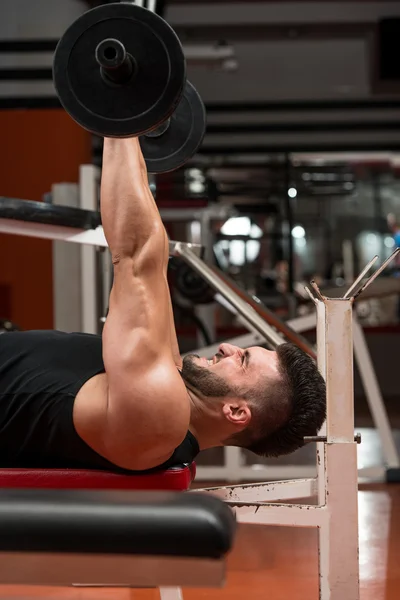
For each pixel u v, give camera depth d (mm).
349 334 1619
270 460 4801
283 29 8938
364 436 5652
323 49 9758
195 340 8703
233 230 10523
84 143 7500
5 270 6848
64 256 3793
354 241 12172
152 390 1494
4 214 2074
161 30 1430
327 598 1635
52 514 1139
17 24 7621
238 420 1765
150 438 1517
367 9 8758
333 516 1622
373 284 3908
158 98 1452
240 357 1813
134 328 1522
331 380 1620
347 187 10586
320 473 1921
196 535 1120
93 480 1603
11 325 3928
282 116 11062
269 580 2486
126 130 1473
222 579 1136
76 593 2371
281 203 11398
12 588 2424
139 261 1558
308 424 1802
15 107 7516
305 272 12039
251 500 1929
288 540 2982
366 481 4020
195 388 1785
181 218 4875
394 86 8961
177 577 1144
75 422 1596
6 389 1659
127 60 1417
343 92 10781
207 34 8984
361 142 11203
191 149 1940
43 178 7348
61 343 1708
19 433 1662
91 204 3676
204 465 4570
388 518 3271
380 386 8664
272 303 9609
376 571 2572
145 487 1604
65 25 7711
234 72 10461
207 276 2688
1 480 1604
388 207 12117
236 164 10320
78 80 1463
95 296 3627
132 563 1146
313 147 11180
